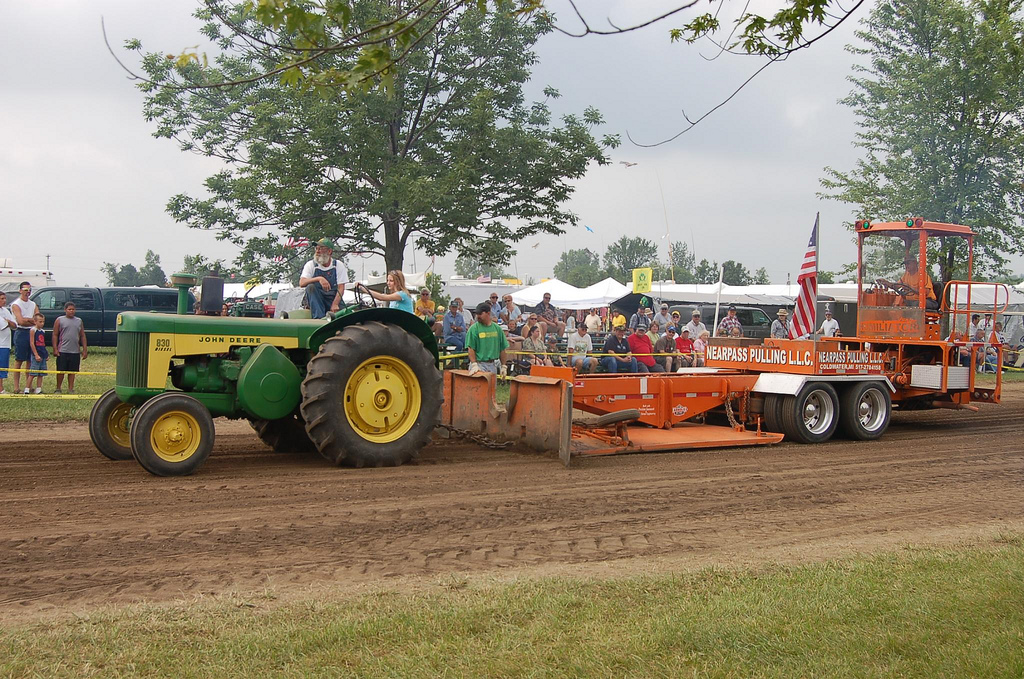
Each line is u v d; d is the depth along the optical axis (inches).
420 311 602.2
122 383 315.3
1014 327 1066.1
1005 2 323.6
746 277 2239.2
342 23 157.9
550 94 925.2
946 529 264.4
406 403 341.4
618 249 3316.9
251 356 324.5
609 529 253.3
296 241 861.8
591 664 147.5
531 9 169.2
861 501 302.2
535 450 373.7
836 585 194.4
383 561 214.5
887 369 490.9
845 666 148.9
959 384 487.5
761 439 422.0
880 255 501.0
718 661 150.4
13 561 206.4
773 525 264.7
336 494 283.6
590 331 931.3
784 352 446.0
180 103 966.4
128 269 2935.5
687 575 202.7
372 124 852.0
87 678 139.8
